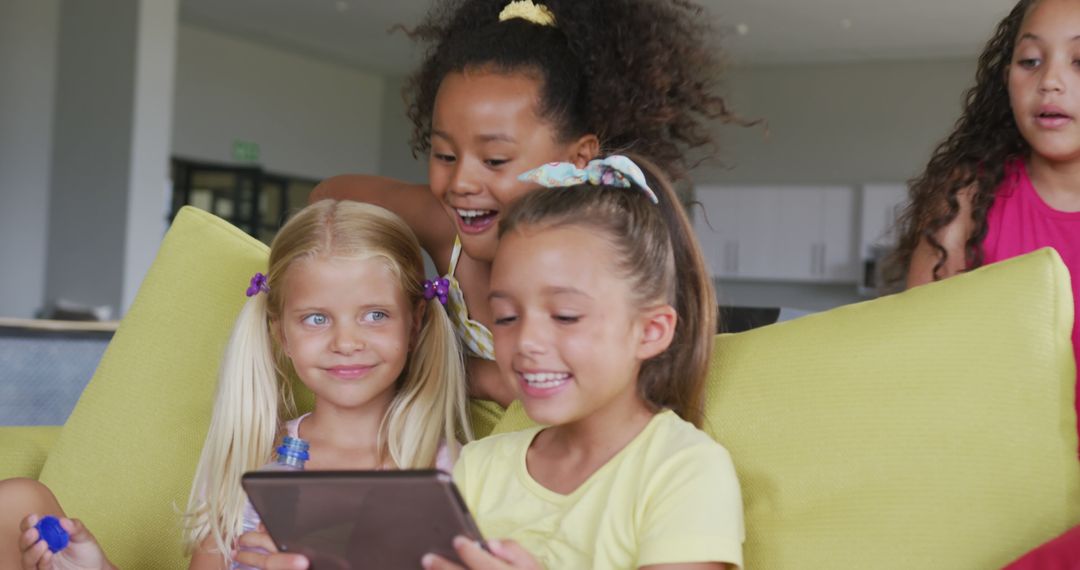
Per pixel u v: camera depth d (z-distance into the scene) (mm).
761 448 1338
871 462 1272
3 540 1589
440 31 2008
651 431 1300
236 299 1881
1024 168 1874
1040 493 1221
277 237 1654
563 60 1739
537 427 1436
